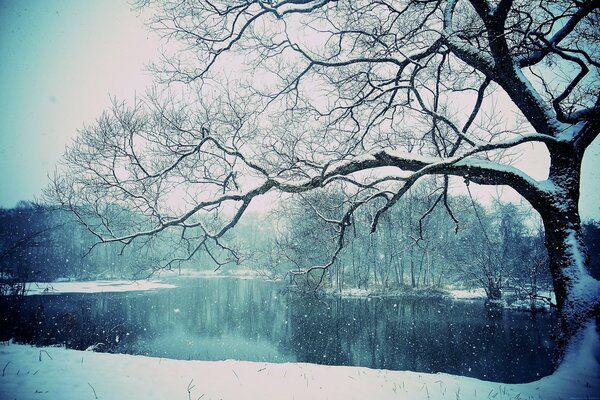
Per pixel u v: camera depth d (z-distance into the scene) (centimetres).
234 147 792
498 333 1847
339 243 816
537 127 689
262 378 608
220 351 1606
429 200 1036
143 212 786
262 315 2436
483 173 651
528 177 644
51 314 1884
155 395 516
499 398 503
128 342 1591
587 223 2425
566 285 596
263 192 733
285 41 789
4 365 650
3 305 1309
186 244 855
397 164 677
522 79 673
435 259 4172
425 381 600
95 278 3653
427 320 2258
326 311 2575
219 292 3628
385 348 1667
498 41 617
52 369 629
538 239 2970
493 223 3391
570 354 550
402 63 748
